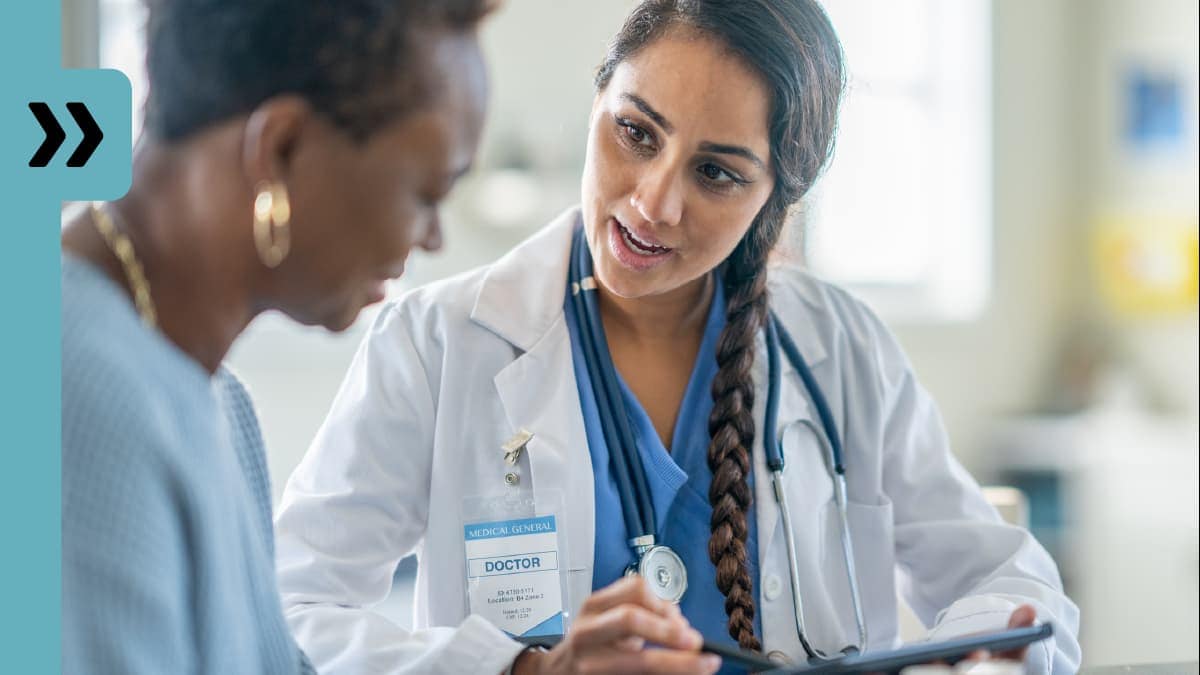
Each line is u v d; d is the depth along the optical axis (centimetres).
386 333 143
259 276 79
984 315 411
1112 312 401
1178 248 371
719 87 121
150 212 78
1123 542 340
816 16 132
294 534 135
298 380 366
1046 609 136
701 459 139
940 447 157
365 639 121
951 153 413
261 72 75
